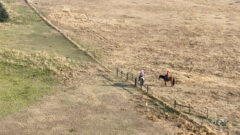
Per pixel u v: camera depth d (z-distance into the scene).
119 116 25.00
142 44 49.59
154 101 27.88
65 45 46.12
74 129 22.97
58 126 23.34
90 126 23.42
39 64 36.62
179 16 70.81
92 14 69.31
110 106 26.75
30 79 32.59
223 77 36.12
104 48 46.25
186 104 27.56
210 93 30.48
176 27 61.28
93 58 40.59
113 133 22.48
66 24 59.62
